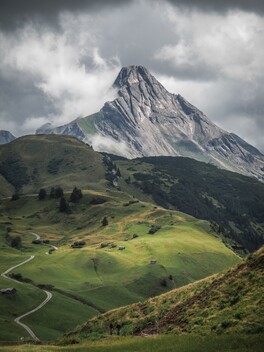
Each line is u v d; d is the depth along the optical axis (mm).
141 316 65000
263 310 49219
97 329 67625
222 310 53438
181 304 61875
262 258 60469
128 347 46281
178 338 47469
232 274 61812
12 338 115500
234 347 39719
